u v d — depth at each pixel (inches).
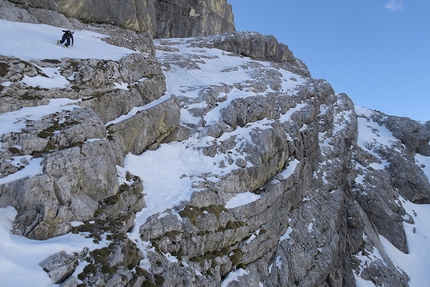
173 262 476.4
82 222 402.0
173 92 987.9
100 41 895.7
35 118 461.7
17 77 514.3
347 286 920.3
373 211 1234.0
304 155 1067.9
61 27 865.5
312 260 801.6
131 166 613.9
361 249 1053.8
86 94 598.2
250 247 655.1
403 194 1422.2
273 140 857.5
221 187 677.9
